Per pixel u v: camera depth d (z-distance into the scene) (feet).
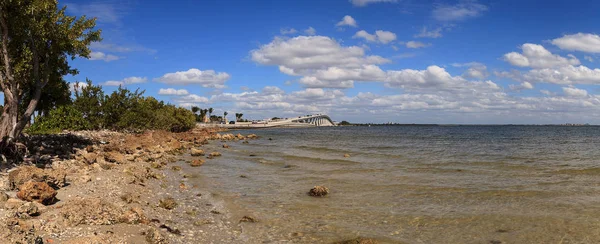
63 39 70.64
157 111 208.95
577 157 115.44
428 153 127.85
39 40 67.46
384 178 72.23
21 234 27.73
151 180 63.31
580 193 57.41
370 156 116.88
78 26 73.61
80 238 27.40
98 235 29.35
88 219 33.45
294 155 118.21
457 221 42.96
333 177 73.46
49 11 68.69
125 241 29.91
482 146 168.04
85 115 156.76
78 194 44.50
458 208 48.70
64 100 98.12
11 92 63.36
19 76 64.80
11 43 66.39
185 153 120.16
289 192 58.95
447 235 38.19
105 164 67.72
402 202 52.08
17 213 32.96
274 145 169.68
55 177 46.57
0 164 56.29
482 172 80.59
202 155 115.55
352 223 42.24
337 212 46.78
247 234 38.24
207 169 84.23
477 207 49.16
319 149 145.38
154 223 37.73
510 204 50.62
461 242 36.22
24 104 83.61
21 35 65.82
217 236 37.17
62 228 31.24
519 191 59.00
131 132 169.68
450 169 85.46
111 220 34.50
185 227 39.04
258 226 40.96
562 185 64.44
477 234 38.50
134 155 88.07
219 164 93.76
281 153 126.82
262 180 69.97
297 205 50.31
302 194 57.47
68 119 133.18
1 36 64.03
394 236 37.88
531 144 187.11
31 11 64.23
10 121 62.69
